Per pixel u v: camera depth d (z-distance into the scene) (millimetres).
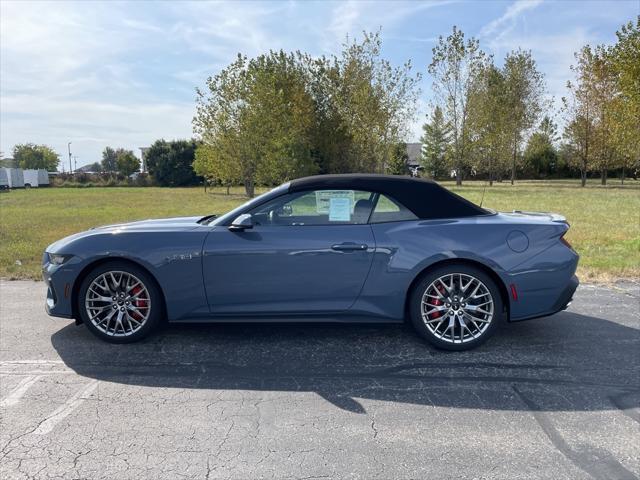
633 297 5477
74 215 17406
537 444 2568
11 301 5566
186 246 3889
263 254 3832
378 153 33219
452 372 3516
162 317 4227
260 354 3891
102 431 2740
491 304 3842
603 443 2572
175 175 60375
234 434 2701
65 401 3113
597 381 3342
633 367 3572
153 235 3959
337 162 37250
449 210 3969
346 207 3934
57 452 2527
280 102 28891
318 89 37156
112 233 4027
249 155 28422
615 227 11938
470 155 43469
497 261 3758
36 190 47969
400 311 3885
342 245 3793
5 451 2543
